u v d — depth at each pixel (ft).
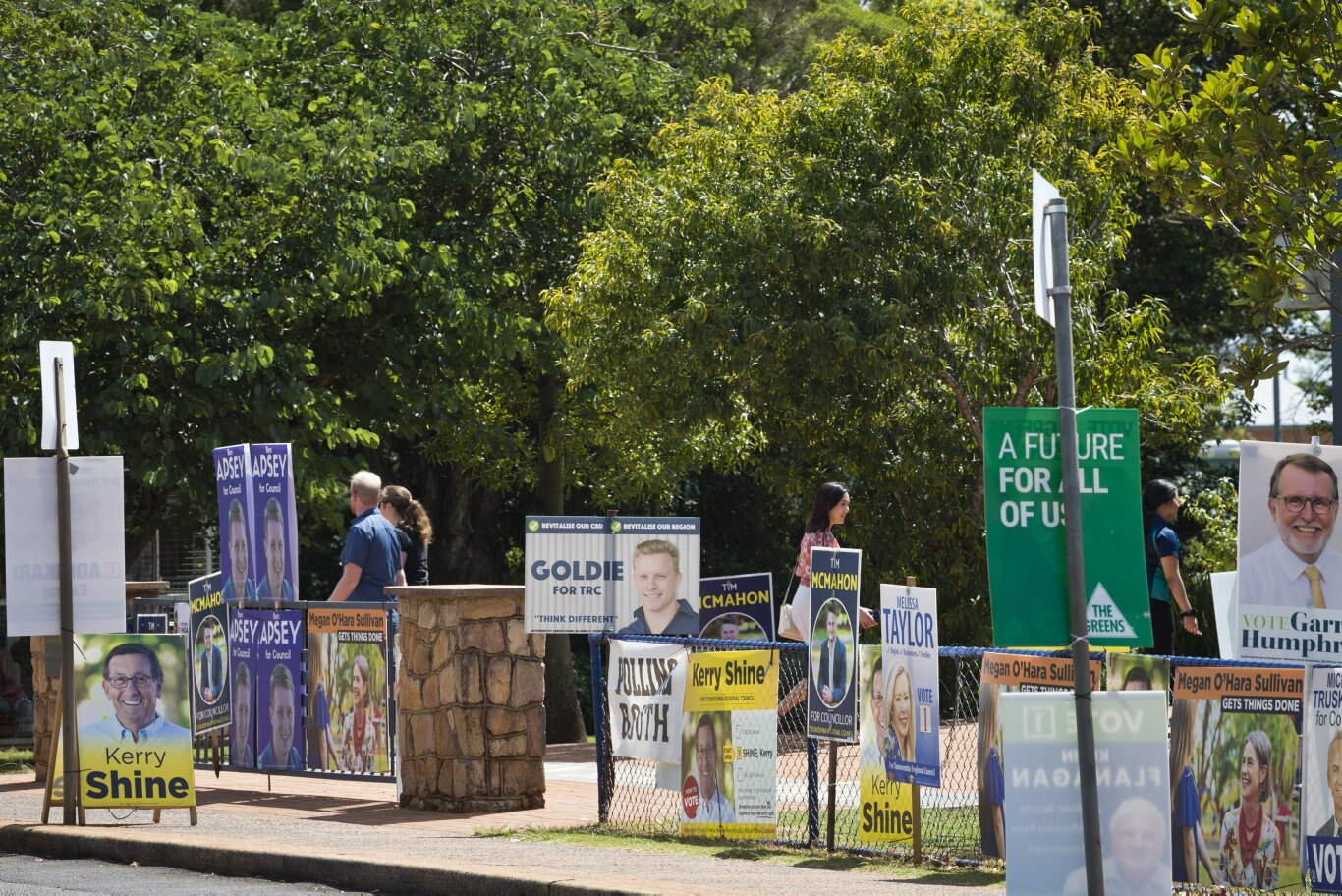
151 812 50.83
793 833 45.16
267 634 55.11
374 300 91.30
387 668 51.98
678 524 47.24
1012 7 127.95
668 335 79.56
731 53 117.29
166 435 77.66
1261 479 32.91
